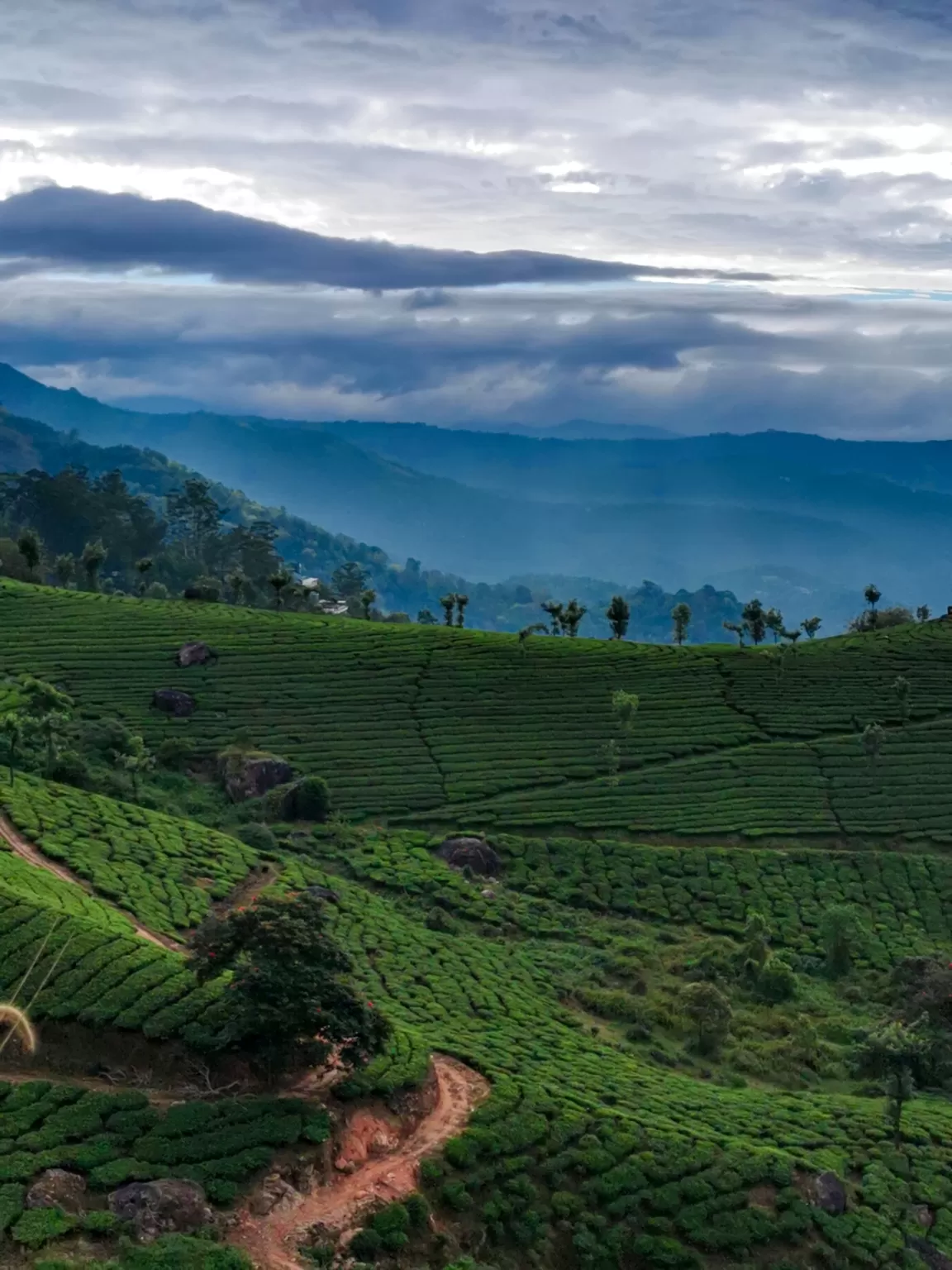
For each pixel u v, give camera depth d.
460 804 110.44
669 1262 49.12
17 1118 43.69
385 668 133.88
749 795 115.81
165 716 119.31
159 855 82.62
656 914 97.75
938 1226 57.31
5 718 102.12
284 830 102.06
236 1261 38.22
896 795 117.25
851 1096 71.56
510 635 150.62
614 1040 73.38
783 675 141.12
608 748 117.56
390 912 87.12
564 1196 50.06
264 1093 49.16
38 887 66.00
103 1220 39.25
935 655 149.75
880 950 94.50
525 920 92.81
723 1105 64.12
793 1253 52.09
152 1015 51.56
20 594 148.88
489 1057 60.91
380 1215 44.03
